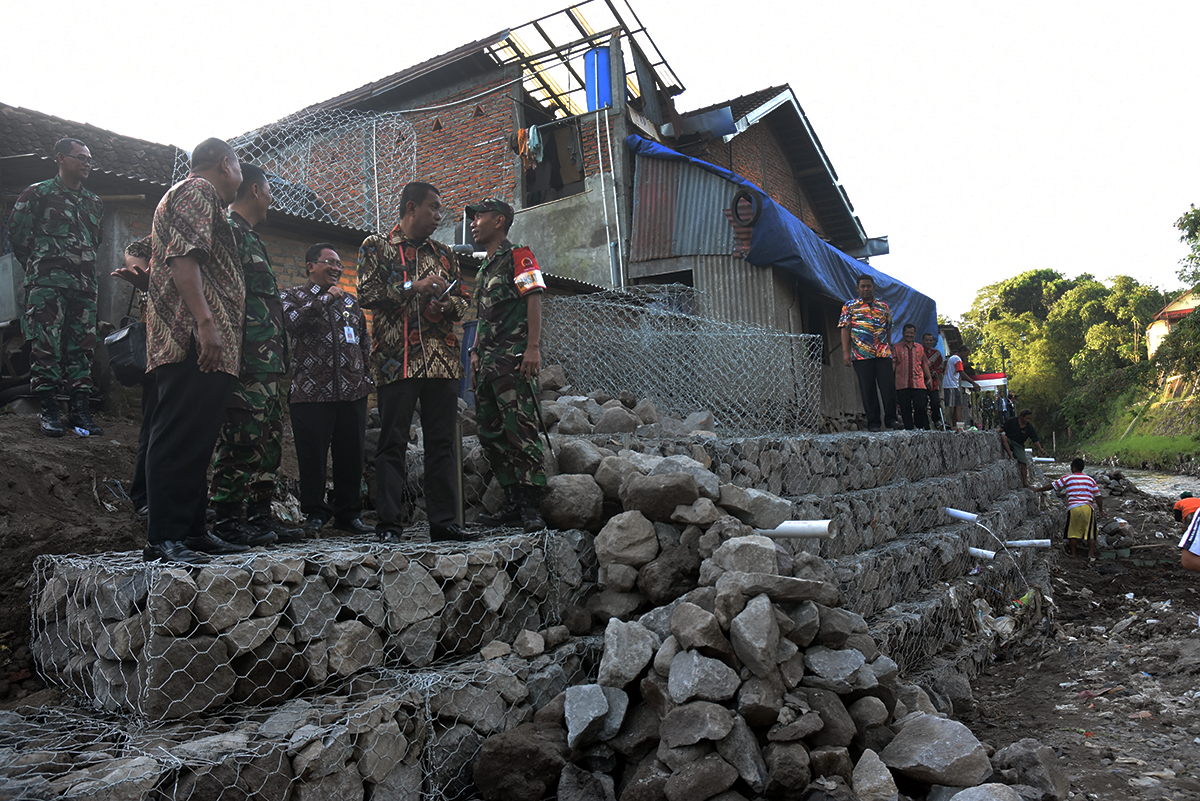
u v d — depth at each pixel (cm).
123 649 245
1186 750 383
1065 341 5078
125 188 507
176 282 268
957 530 722
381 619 297
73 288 429
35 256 420
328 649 277
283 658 263
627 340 707
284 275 600
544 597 371
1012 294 6525
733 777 278
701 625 299
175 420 275
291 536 357
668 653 310
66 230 429
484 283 394
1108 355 4572
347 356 396
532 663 334
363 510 466
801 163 1602
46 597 298
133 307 494
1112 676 532
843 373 1259
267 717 252
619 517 380
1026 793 305
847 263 1166
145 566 250
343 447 400
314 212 870
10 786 195
